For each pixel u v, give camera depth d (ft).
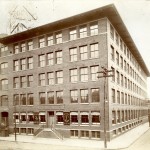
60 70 120.16
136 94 190.49
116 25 119.55
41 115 125.90
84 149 83.30
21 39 138.82
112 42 115.14
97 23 110.63
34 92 129.59
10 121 139.44
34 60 131.23
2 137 121.29
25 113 132.98
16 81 140.26
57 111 119.85
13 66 141.59
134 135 122.21
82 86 111.55
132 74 173.06
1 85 148.15
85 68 112.68
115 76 119.24
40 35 129.90
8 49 145.38
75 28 117.60
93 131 106.73
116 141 101.45
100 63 106.73
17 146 92.02
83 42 112.68
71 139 109.09
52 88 122.31
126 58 150.20
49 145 93.25
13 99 139.44
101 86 106.01
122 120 133.28
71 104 114.32
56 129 117.80
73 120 113.70
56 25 120.47
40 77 129.08
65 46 118.83
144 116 244.01
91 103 108.06
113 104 112.47
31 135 127.95
